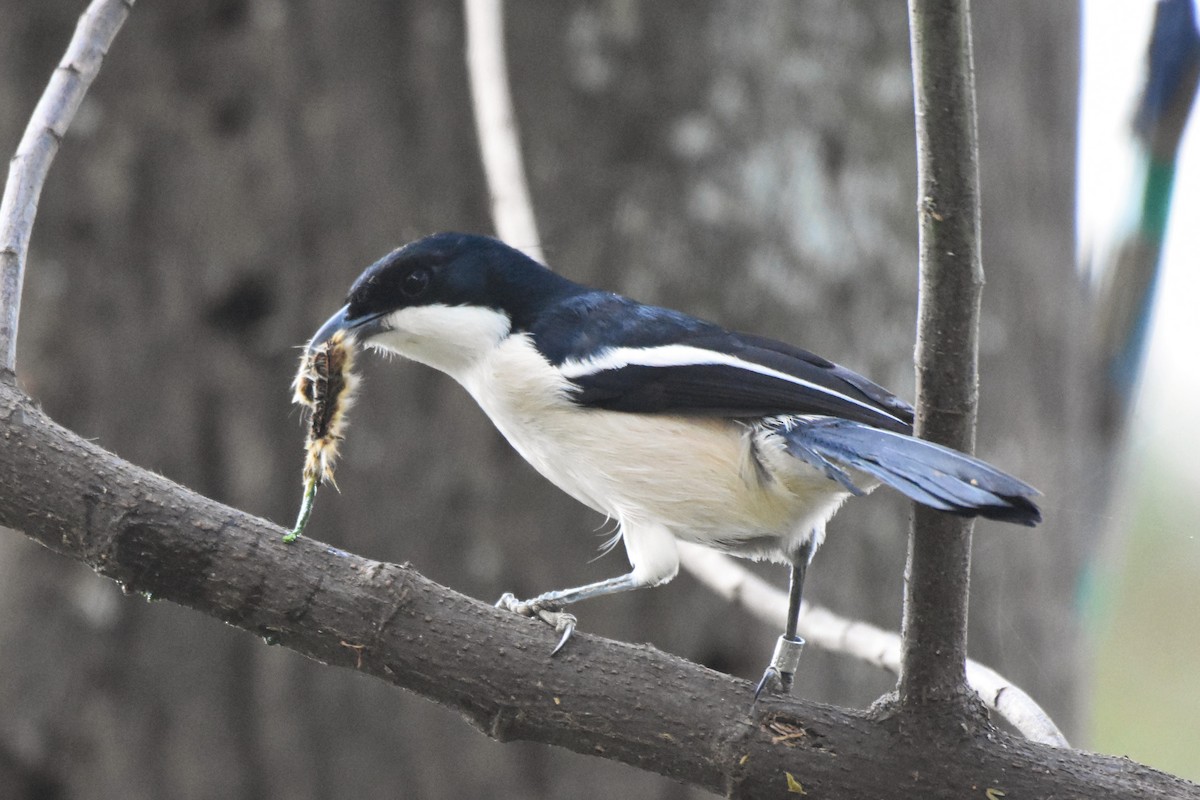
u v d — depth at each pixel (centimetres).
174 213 1163
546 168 1162
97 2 633
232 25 1183
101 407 1141
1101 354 1345
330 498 1131
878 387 716
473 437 1131
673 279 1157
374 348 809
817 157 1204
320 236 1163
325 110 1170
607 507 726
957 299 511
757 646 1120
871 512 1169
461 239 774
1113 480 1366
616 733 553
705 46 1183
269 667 1112
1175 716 1606
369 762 1105
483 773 1101
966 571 527
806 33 1212
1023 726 648
